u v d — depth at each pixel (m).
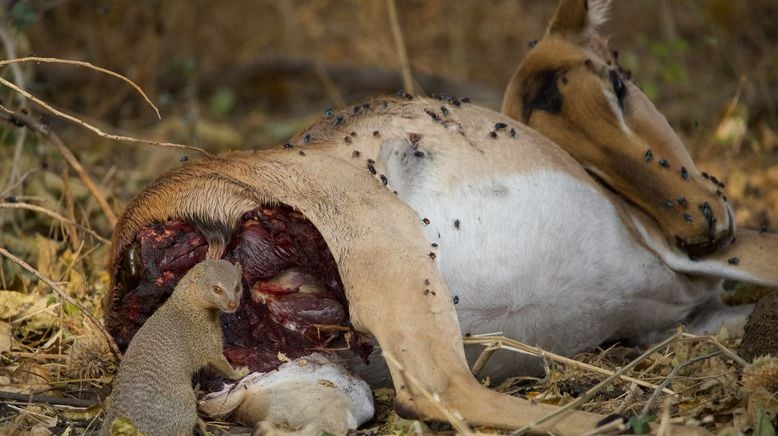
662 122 10.59
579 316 9.88
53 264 11.51
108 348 9.38
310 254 8.66
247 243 8.61
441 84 21.22
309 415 7.91
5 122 12.77
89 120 18.17
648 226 10.43
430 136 9.34
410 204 9.05
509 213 9.23
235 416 8.37
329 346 8.67
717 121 18.22
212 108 20.53
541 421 7.57
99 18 21.06
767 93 17.98
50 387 9.30
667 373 9.49
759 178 16.14
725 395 8.54
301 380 8.23
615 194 10.58
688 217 10.29
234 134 18.45
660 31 22.25
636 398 8.81
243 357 8.37
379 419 8.70
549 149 9.84
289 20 22.88
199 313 7.98
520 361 9.54
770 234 10.74
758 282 10.37
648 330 10.74
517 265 9.24
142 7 21.38
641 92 10.70
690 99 19.44
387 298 8.14
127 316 9.04
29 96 9.18
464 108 9.84
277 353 8.46
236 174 8.84
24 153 13.16
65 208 12.86
